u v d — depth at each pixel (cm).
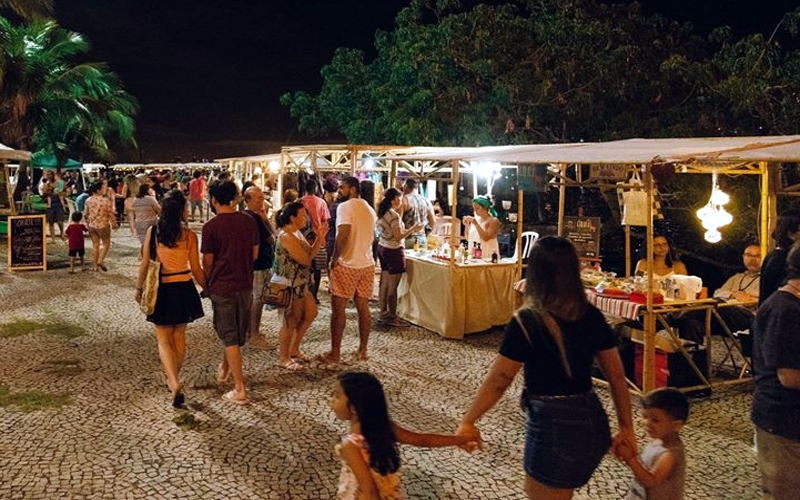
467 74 1566
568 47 1441
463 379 630
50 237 1709
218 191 552
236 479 423
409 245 941
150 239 534
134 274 1179
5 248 1470
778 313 272
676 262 696
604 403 577
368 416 278
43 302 941
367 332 679
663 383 587
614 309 594
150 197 1138
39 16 1836
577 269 271
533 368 270
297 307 639
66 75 2552
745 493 418
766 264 407
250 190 699
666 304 586
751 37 1227
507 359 273
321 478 426
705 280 1109
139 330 791
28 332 775
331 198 1066
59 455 454
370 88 1862
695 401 586
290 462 448
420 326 827
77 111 2542
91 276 1155
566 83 1455
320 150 1109
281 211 634
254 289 705
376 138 1859
